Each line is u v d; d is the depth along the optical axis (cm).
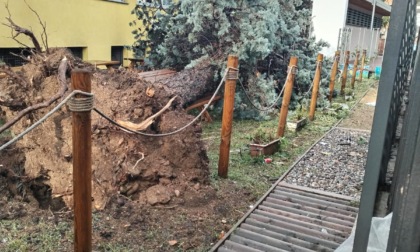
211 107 819
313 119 880
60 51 469
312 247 351
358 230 175
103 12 1015
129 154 411
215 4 751
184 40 842
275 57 941
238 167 550
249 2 802
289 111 890
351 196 472
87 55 979
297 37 977
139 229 363
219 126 763
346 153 648
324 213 423
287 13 954
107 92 434
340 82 1405
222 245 347
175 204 409
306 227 390
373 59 2191
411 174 118
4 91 447
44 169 409
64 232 347
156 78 723
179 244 346
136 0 1135
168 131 448
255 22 777
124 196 399
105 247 330
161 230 365
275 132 695
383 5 2166
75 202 278
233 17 791
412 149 122
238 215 410
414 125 124
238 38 784
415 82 125
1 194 405
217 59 784
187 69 761
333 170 562
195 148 459
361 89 1376
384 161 224
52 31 859
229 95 473
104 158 400
